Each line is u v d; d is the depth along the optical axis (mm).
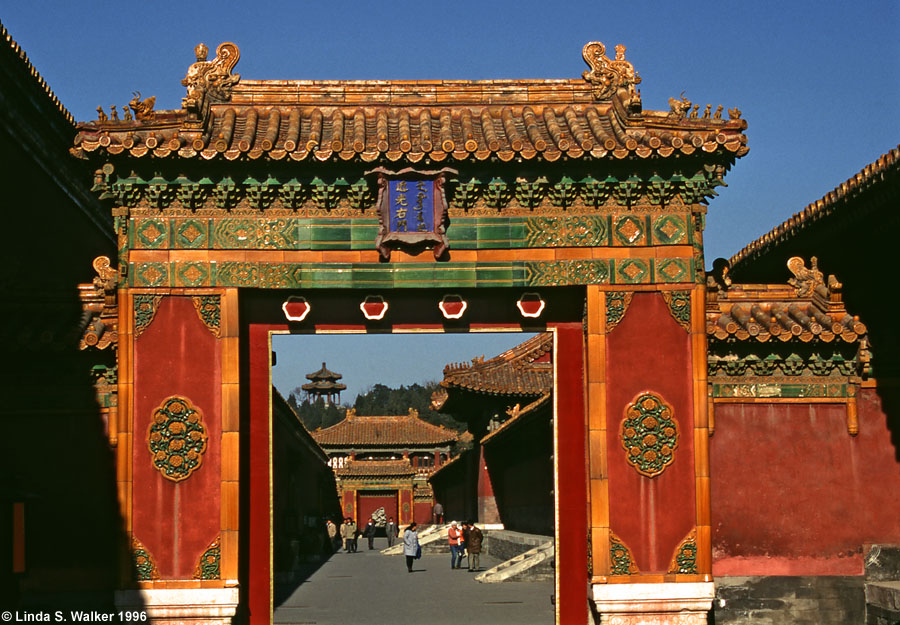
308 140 17141
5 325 17656
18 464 17078
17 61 19375
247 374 17422
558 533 17375
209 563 16500
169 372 16859
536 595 29375
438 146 16781
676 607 16594
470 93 19047
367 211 17312
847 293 22719
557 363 17672
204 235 17094
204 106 17656
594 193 17250
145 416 16734
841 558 17703
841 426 18047
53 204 23016
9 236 20438
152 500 16578
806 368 18141
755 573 17531
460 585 33844
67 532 16969
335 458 88688
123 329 16844
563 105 18984
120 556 16359
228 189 16969
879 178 19062
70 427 17266
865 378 18156
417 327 17656
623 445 16953
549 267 17297
